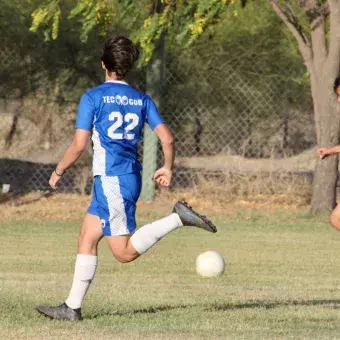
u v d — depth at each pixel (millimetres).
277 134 65062
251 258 39812
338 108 53469
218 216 54375
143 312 25656
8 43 62250
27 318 24172
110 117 23391
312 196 55156
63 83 63031
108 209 23328
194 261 38688
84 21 52625
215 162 62219
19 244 43375
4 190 59000
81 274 24000
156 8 53375
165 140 23812
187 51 62875
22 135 63719
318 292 30656
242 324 23547
